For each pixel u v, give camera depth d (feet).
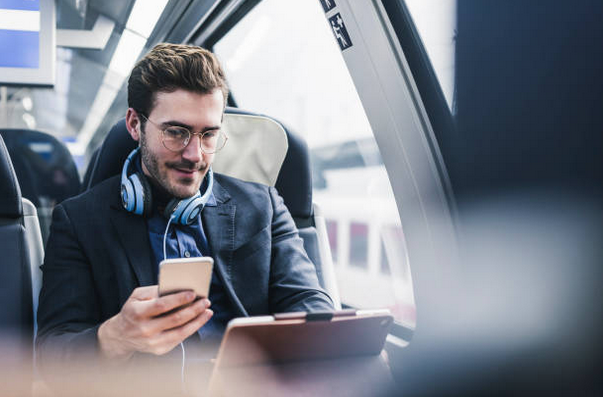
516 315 3.98
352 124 7.25
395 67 4.64
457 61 4.33
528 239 3.89
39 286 4.29
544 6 3.62
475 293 4.37
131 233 3.87
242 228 4.34
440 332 4.58
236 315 3.97
